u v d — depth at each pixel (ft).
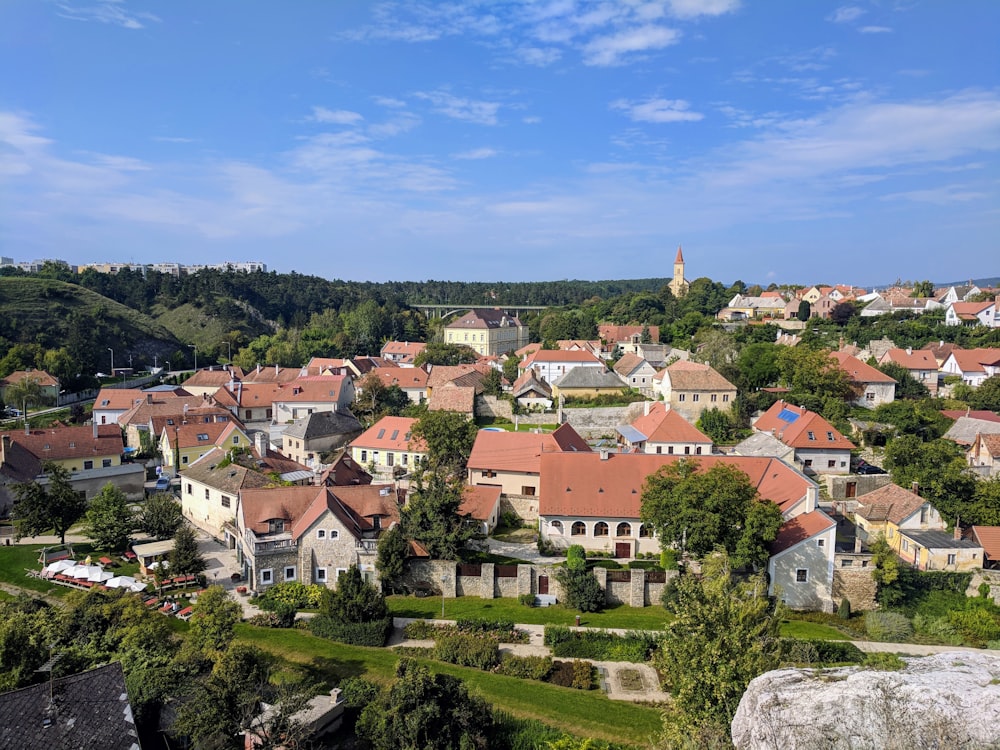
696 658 125.90
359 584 180.86
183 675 135.85
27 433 308.40
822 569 209.77
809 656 160.66
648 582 207.62
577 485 244.83
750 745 79.92
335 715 139.54
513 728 137.80
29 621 153.99
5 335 560.20
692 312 637.71
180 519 242.17
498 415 409.08
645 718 144.46
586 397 415.85
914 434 316.60
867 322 541.34
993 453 287.89
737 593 144.77
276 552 201.26
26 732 104.73
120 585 194.59
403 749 121.90
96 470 289.53
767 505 205.26
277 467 286.46
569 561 210.79
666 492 211.61
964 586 216.33
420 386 461.78
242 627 178.29
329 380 434.71
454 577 209.46
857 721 73.92
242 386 452.35
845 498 283.59
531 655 171.53
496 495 263.08
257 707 126.93
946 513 246.68
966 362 422.82
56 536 249.96
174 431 340.59
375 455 335.06
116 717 111.65
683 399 375.86
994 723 69.26
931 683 74.23
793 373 383.04
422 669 132.46
